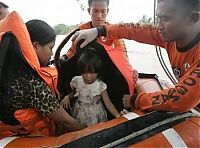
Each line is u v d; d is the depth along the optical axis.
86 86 2.06
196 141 1.56
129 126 1.52
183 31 1.54
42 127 1.79
